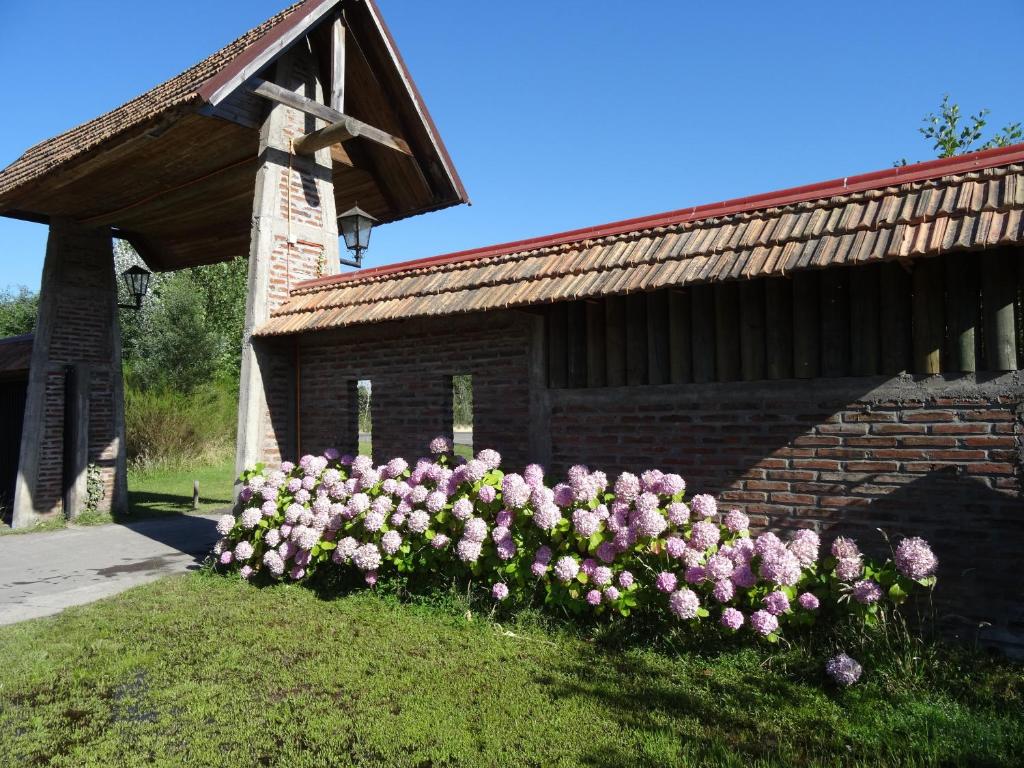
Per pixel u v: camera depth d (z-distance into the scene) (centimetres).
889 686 423
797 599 471
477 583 602
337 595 652
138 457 1988
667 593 508
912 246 443
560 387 652
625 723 400
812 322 531
